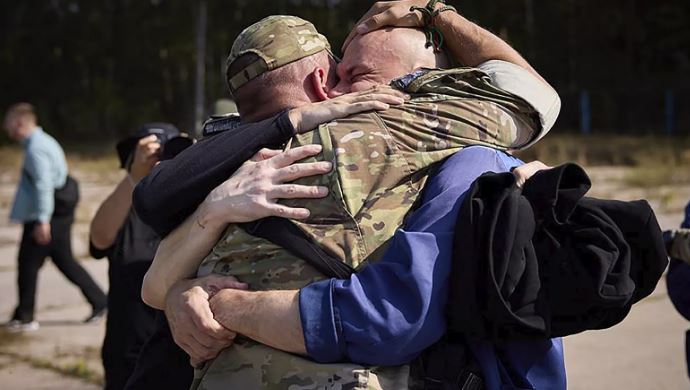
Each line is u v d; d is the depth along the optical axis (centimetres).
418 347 216
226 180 238
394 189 228
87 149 4475
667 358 672
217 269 239
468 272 212
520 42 4794
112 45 5728
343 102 239
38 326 876
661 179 2055
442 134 234
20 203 874
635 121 4525
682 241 385
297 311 216
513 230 211
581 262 217
